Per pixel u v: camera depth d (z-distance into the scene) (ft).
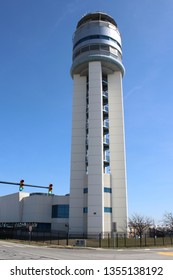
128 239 165.89
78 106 221.87
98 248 119.14
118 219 189.98
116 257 78.07
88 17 240.53
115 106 217.77
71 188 201.46
